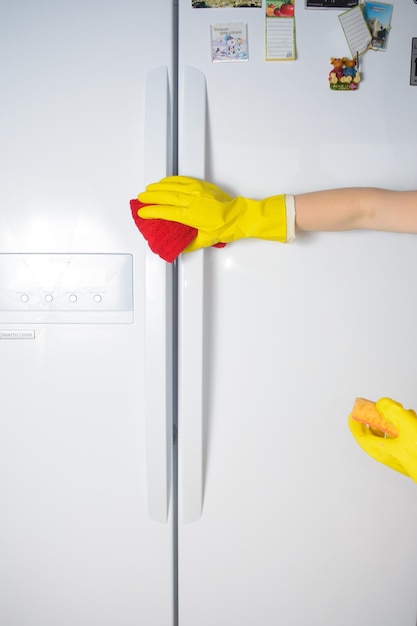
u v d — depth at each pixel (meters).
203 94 0.80
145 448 0.85
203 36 0.81
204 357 0.85
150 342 0.81
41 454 0.86
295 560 0.89
